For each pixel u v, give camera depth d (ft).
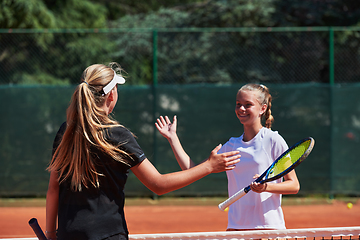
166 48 57.93
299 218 33.19
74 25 64.64
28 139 37.93
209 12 60.64
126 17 65.98
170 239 11.73
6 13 54.19
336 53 53.78
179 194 38.17
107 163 8.86
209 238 11.77
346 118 38.22
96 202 8.79
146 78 57.93
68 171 8.93
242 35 56.34
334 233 11.94
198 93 38.37
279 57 55.67
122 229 8.96
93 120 9.06
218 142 38.27
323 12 57.77
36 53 53.11
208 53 57.06
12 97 37.86
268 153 13.20
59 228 8.90
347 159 38.17
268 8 58.54
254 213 13.03
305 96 38.24
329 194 38.22
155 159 38.06
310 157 38.14
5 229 29.84
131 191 38.04
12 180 37.63
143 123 38.24
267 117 14.51
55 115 38.27
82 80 9.63
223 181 38.17
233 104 38.34
